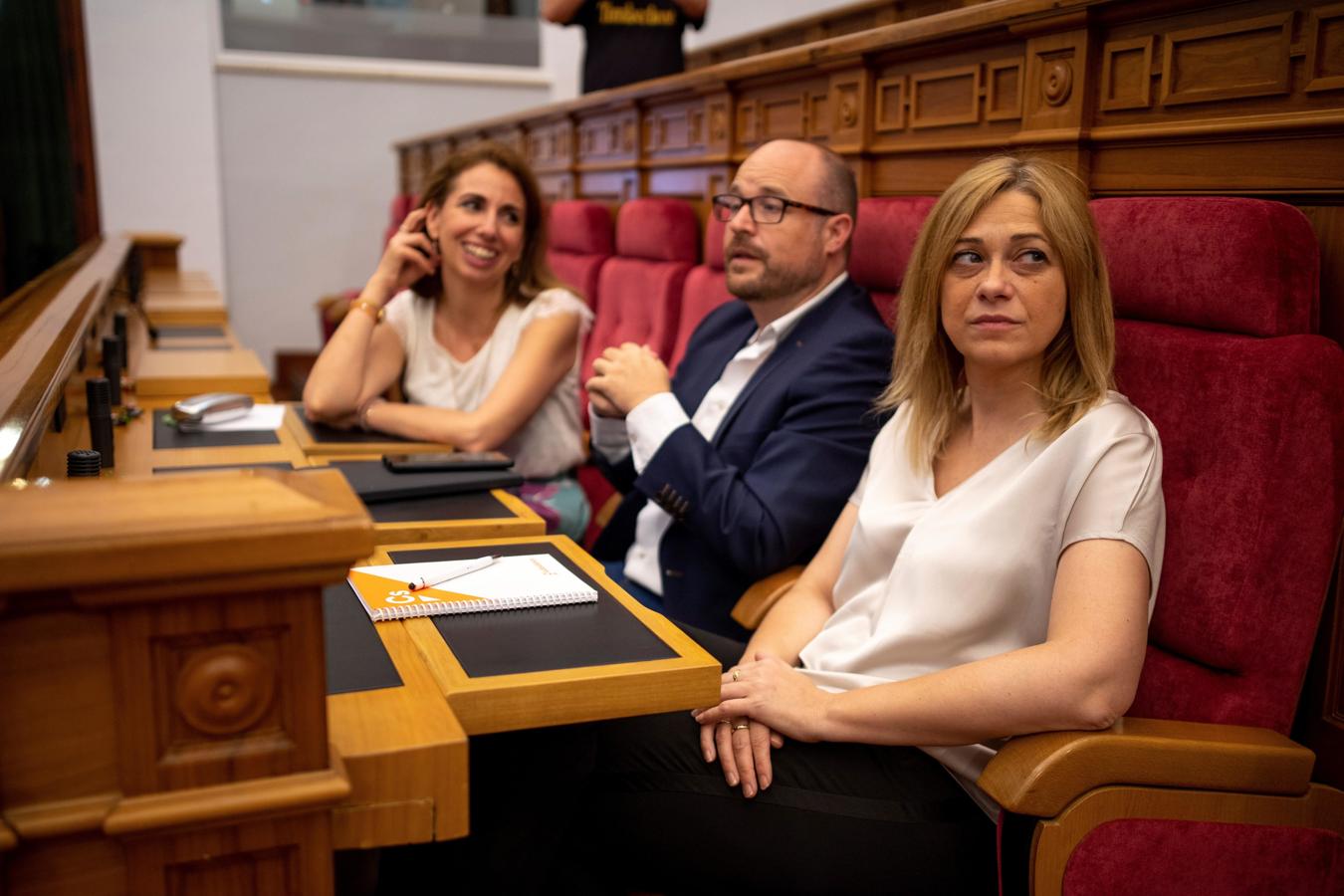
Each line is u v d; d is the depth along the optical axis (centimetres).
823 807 137
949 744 130
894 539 156
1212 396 138
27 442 114
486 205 240
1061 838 122
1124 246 155
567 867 146
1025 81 204
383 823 94
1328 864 129
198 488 86
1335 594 158
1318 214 153
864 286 230
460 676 109
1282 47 158
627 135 407
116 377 242
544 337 241
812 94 281
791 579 188
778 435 197
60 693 79
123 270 427
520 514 174
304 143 777
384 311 251
